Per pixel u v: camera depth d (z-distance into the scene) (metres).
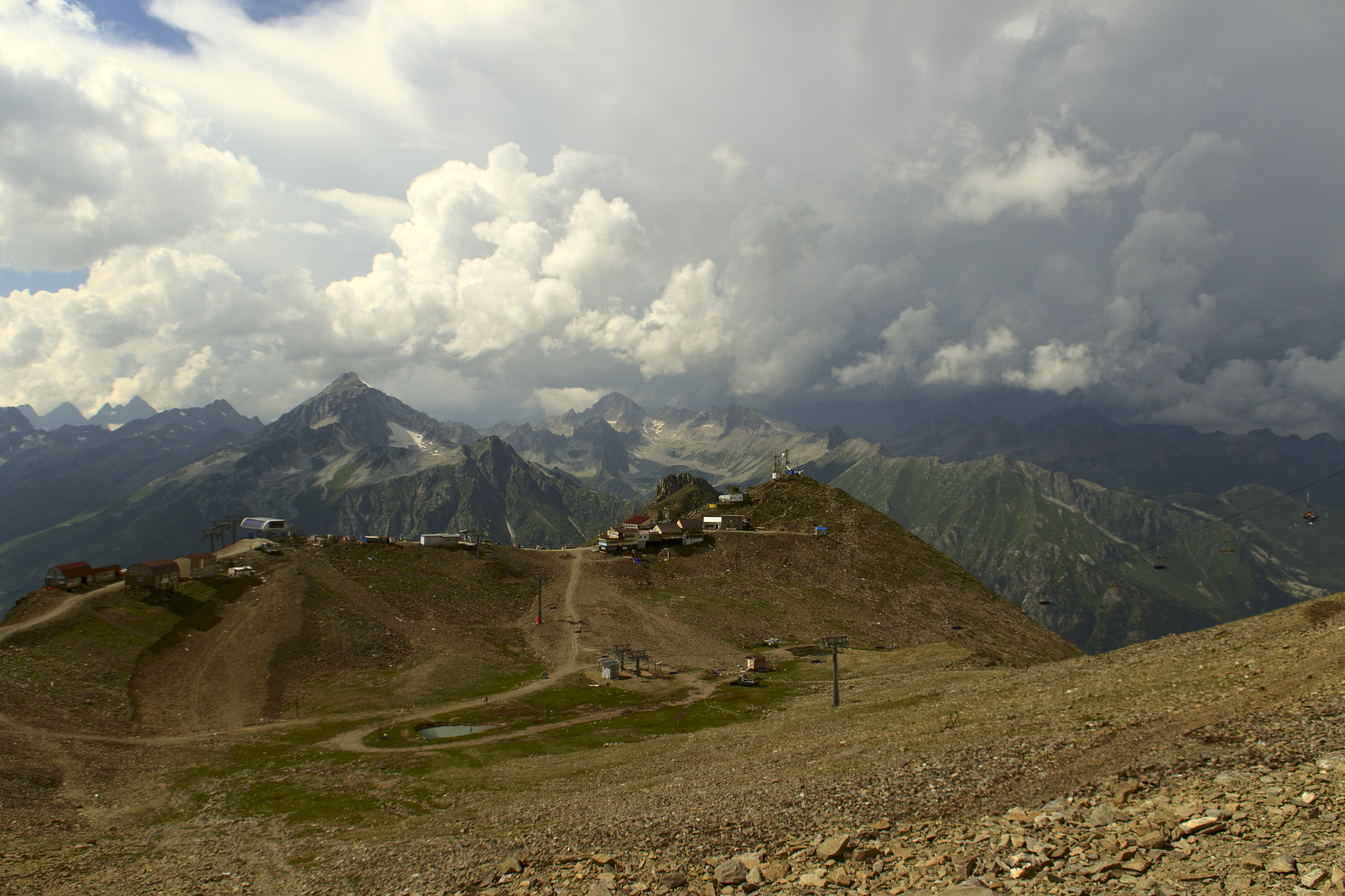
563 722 103.62
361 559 184.38
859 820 29.22
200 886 42.91
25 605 132.00
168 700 109.38
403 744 94.12
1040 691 55.97
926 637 173.25
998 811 27.20
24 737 88.00
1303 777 22.28
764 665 133.25
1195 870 17.39
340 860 45.69
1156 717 36.41
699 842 29.80
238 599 147.75
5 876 47.06
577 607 180.75
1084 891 17.53
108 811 69.38
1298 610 51.59
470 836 45.88
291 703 114.44
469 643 150.50
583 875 27.73
